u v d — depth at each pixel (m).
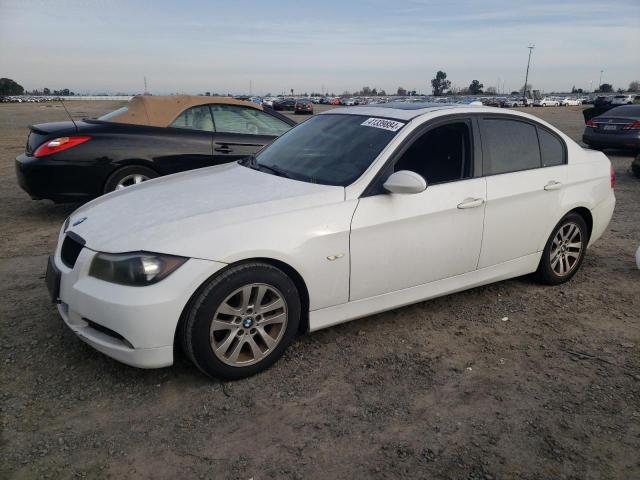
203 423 2.78
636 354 3.57
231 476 2.41
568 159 4.56
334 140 3.95
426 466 2.49
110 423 2.76
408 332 3.82
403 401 2.99
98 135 6.19
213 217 3.05
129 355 2.88
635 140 13.47
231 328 3.04
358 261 3.39
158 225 3.00
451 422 2.82
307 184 3.50
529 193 4.16
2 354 3.38
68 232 3.33
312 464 2.49
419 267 3.68
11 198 7.96
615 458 2.56
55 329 3.71
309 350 3.53
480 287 4.68
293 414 2.86
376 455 2.56
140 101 6.70
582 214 4.73
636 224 6.91
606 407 2.96
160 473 2.42
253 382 3.15
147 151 6.39
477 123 4.01
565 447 2.63
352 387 3.12
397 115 3.92
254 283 3.04
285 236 3.10
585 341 3.74
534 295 4.53
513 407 2.95
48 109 41.31
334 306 3.41
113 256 2.89
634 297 4.52
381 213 3.42
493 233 4.02
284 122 7.48
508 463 2.52
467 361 3.45
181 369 3.27
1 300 4.18
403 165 3.59
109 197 3.74
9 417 2.78
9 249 5.49
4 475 2.38
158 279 2.81
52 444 2.59
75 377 3.16
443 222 3.69
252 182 3.66
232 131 7.00
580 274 5.05
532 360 3.47
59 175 6.05
